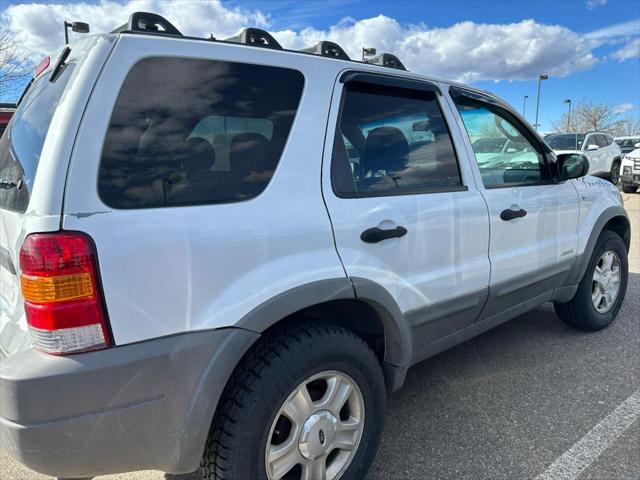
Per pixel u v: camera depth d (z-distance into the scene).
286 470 1.95
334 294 2.02
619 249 4.12
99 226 1.55
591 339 3.95
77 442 1.55
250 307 1.79
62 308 1.50
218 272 1.74
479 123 2.98
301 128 2.06
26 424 1.49
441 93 2.75
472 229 2.72
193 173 1.76
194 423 1.70
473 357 3.68
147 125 1.70
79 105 1.59
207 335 1.70
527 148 3.30
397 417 2.91
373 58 2.67
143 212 1.63
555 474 2.36
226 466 1.79
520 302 3.25
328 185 2.10
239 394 1.80
